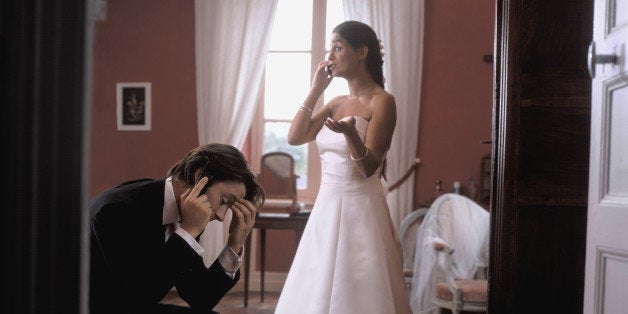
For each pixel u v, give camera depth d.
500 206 2.85
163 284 1.85
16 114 1.07
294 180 6.63
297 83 7.12
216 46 6.84
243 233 2.15
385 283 2.86
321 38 7.04
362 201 2.95
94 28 1.17
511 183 2.83
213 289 2.14
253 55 6.78
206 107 6.84
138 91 7.02
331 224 2.94
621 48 1.80
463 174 6.60
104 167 7.05
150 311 2.05
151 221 1.93
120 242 1.86
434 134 6.62
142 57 7.03
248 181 2.09
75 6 1.10
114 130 7.06
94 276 1.85
